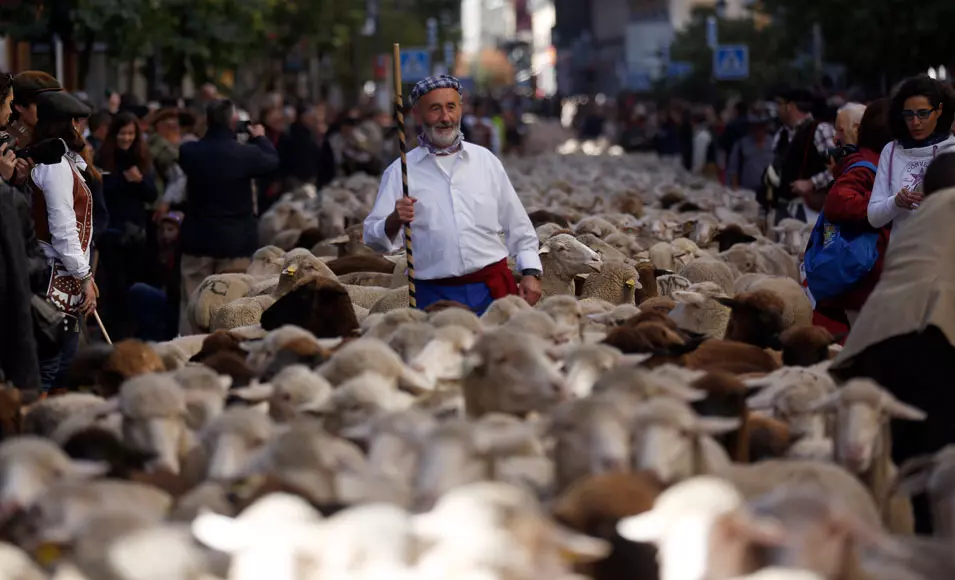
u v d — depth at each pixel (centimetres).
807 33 3675
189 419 800
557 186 2453
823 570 591
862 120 1116
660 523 584
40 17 2316
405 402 798
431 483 662
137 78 4253
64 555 590
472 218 1031
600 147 6175
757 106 2519
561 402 777
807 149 1686
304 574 575
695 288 1236
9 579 576
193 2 2981
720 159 3612
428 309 998
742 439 807
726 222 1872
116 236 1625
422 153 1035
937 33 3155
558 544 591
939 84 1021
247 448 731
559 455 720
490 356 834
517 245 1059
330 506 659
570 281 1323
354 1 4897
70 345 1063
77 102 1079
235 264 1590
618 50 12088
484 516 577
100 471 687
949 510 677
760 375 927
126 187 1641
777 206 1836
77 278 1052
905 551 630
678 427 698
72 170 1060
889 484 769
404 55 4078
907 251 820
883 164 1048
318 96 5728
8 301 889
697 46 6731
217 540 582
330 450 686
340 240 1616
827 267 1112
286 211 1981
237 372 910
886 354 820
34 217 1051
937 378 811
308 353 924
